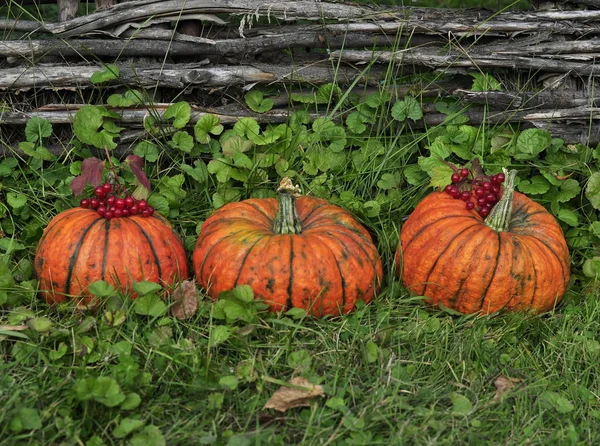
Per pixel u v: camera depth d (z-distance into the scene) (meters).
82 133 1.54
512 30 1.62
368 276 1.39
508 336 1.38
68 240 1.36
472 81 1.67
